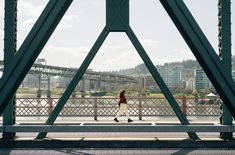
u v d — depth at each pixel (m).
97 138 8.34
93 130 7.12
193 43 6.57
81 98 16.25
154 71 7.86
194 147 8.04
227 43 7.66
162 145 8.02
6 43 7.69
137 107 16.06
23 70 6.45
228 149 7.93
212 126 7.12
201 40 6.55
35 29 6.48
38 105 16.55
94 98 16.17
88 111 16.25
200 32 6.57
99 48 7.91
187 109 16.47
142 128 7.12
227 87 6.53
